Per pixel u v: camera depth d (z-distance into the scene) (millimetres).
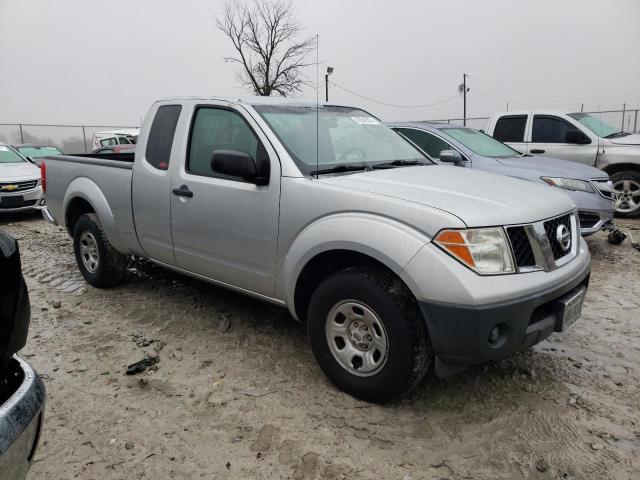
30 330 4148
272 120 3590
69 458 2596
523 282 2676
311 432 2781
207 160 3842
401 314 2729
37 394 1821
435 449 2645
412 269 2660
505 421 2871
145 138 4371
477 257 2623
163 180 4094
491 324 2572
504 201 2941
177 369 3490
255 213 3420
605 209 6289
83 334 4074
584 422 2857
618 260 6246
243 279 3662
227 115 3771
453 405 3029
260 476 2461
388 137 4293
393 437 2736
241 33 28109
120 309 4586
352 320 3016
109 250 4883
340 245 2939
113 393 3195
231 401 3092
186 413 2977
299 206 3184
